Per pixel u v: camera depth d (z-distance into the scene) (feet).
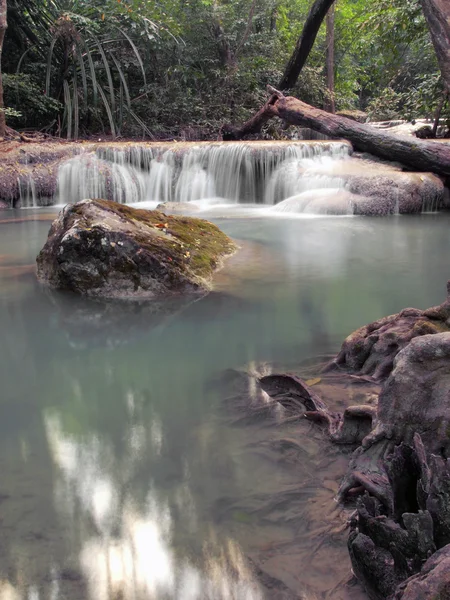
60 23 47.47
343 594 4.75
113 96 51.49
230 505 5.91
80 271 14.92
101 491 6.17
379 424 6.59
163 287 14.92
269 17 69.10
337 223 29.35
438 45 37.42
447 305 9.26
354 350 9.62
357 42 75.61
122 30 52.85
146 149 40.75
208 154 40.09
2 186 36.09
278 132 58.39
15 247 21.77
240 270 17.53
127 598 4.69
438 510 4.70
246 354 10.59
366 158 39.91
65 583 4.86
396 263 19.12
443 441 6.12
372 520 4.94
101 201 16.61
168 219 19.40
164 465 6.71
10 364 10.28
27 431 7.65
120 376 9.65
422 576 4.28
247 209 35.58
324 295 14.89
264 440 7.30
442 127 54.19
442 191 35.27
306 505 5.90
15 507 5.89
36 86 50.62
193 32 60.44
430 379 6.36
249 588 4.81
